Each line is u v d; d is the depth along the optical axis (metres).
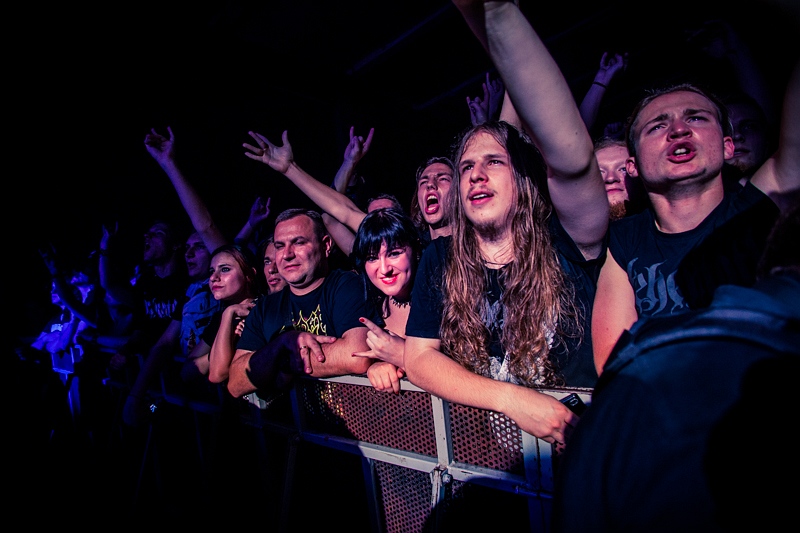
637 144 1.27
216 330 2.42
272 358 1.80
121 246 6.13
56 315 5.80
